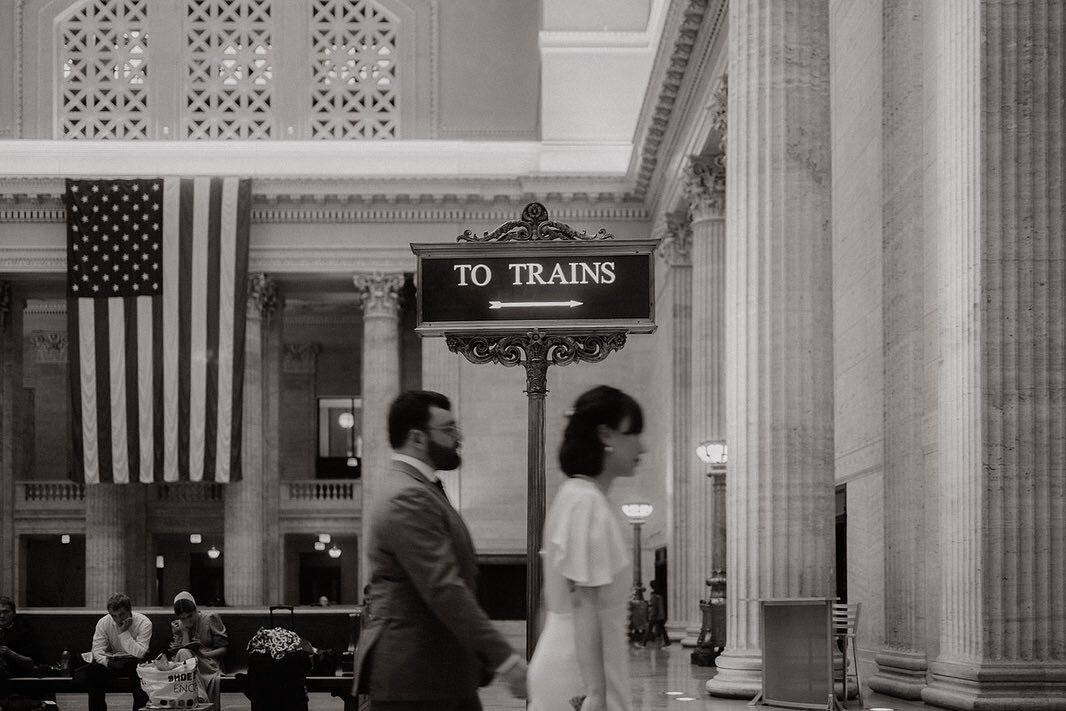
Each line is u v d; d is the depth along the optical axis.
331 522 29.81
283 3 28.69
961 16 8.23
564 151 26.88
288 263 27.47
